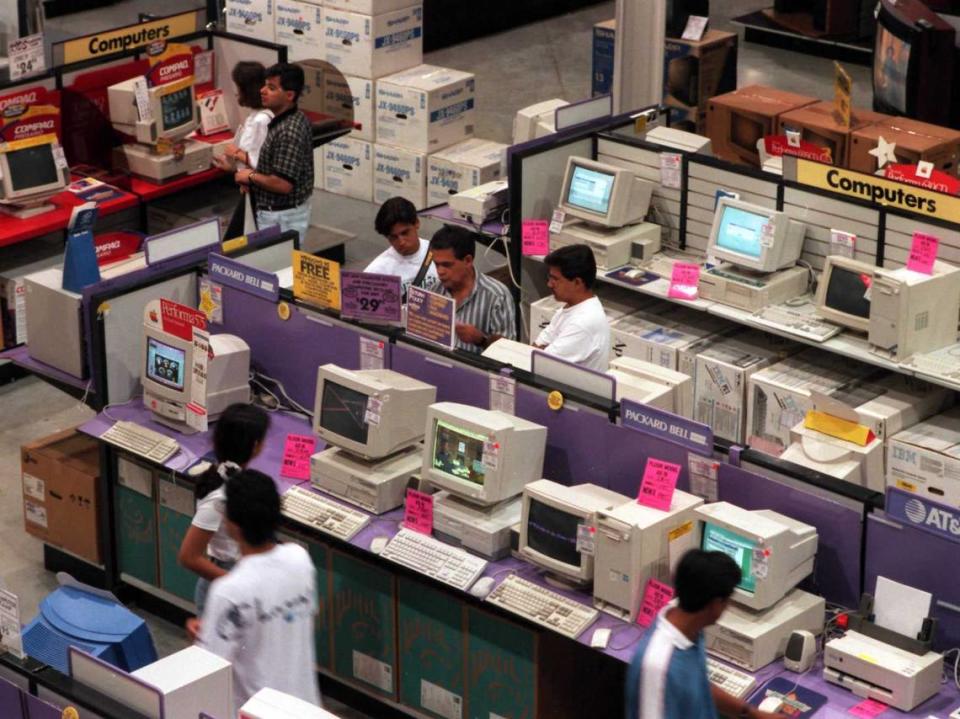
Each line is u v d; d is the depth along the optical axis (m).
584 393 4.90
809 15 13.53
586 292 5.49
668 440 4.70
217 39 9.00
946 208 6.09
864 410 5.90
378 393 4.97
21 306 7.61
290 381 5.79
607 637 4.36
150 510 5.74
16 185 7.64
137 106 8.25
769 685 4.18
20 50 8.17
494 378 5.08
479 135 11.01
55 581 6.14
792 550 4.31
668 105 9.64
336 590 5.20
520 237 7.19
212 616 3.89
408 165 9.52
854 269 6.13
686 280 6.69
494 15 13.53
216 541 4.69
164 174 8.34
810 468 4.59
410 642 5.05
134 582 5.92
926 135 7.79
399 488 5.10
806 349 6.56
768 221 6.44
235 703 3.96
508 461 4.76
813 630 4.37
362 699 5.31
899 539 4.28
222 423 4.56
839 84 7.90
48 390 7.71
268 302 5.72
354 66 9.57
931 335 6.05
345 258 8.96
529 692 4.77
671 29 9.64
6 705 3.90
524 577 4.68
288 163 7.48
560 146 7.21
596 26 10.32
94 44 8.45
